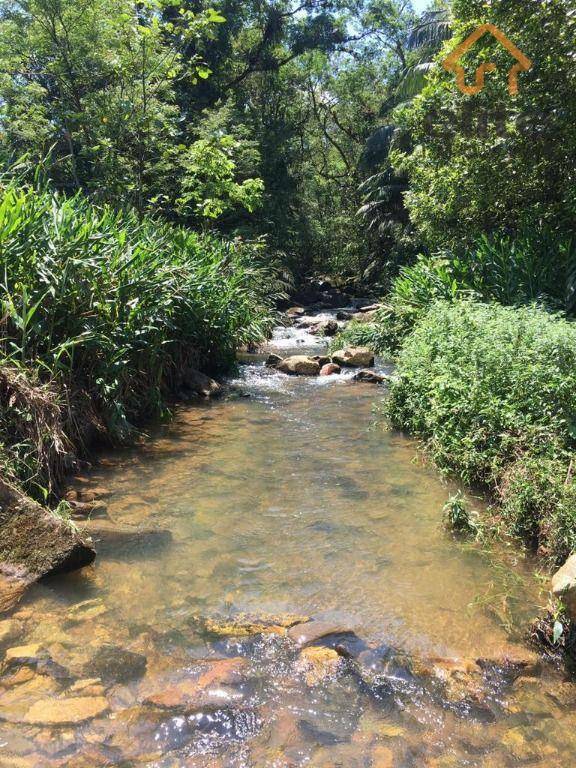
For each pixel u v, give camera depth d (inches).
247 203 538.0
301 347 512.7
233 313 389.7
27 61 523.5
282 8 1005.8
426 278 410.9
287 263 866.8
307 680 110.5
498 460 189.2
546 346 205.0
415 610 132.9
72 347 223.6
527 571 149.3
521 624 128.6
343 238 1089.4
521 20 377.1
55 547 142.9
